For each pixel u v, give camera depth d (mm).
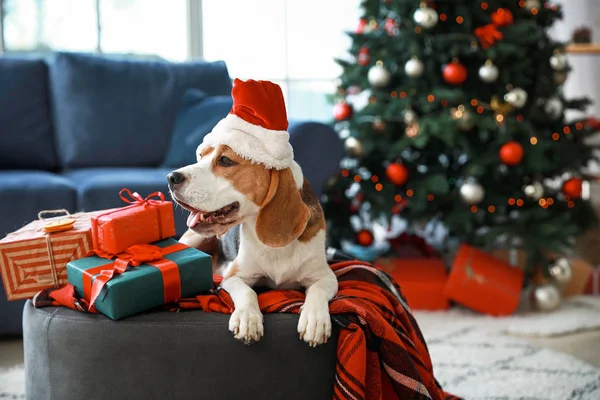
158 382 1310
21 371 2004
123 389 1313
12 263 1404
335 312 1356
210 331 1302
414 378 1360
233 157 1359
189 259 1400
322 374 1336
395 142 2883
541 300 2604
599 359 2172
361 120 2949
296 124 2490
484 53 2693
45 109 2934
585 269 2854
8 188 2242
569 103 3041
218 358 1306
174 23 3822
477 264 2613
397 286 1744
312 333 1291
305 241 1470
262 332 1303
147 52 3779
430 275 2736
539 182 2846
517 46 2732
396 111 2814
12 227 2232
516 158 2648
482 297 2547
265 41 4051
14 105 2842
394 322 1461
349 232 3016
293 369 1325
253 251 1472
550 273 2666
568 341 2342
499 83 2826
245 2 3979
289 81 4141
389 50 2840
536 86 2883
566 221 2703
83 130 2898
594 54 4109
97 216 1430
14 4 3451
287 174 1389
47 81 2996
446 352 2180
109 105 2938
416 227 3289
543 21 2963
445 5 2832
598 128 3008
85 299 1363
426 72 2803
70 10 3564
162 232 1502
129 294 1300
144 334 1296
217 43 3963
